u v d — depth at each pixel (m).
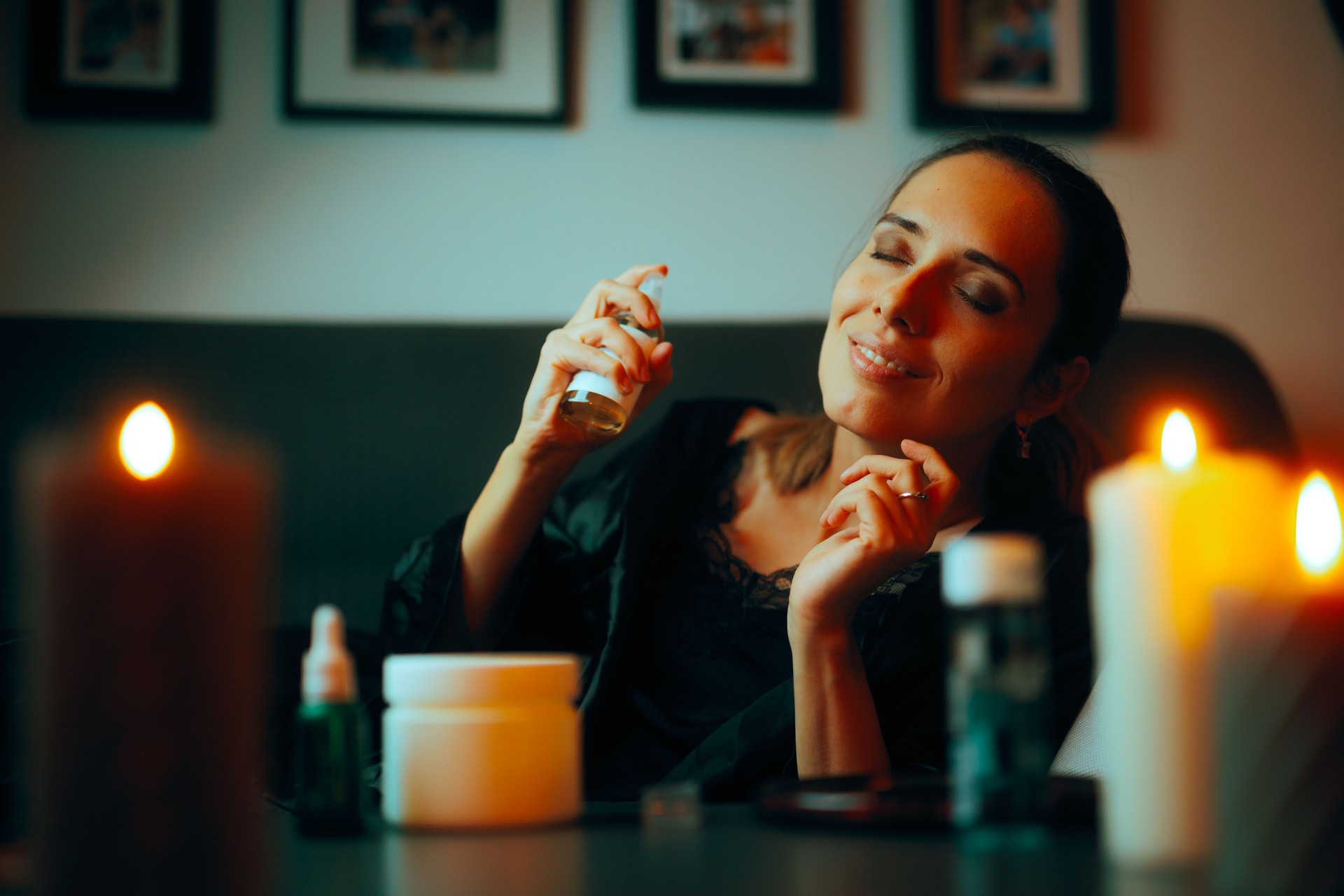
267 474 0.31
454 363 1.46
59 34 1.58
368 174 1.64
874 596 1.04
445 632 1.03
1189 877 0.36
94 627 0.29
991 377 1.01
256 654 0.30
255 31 1.63
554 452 1.00
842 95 1.71
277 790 0.87
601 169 1.67
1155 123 1.74
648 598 1.12
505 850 0.46
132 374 1.39
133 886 0.28
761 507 1.16
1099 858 0.41
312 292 1.62
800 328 1.53
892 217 1.04
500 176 1.66
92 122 1.59
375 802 0.80
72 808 0.28
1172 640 0.37
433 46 1.65
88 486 0.29
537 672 0.52
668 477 1.17
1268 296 1.74
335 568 1.37
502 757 0.51
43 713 0.29
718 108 1.67
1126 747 0.38
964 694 0.43
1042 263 1.02
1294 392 1.74
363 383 1.44
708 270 1.68
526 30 1.66
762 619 1.08
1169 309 1.73
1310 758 0.35
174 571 0.29
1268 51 1.75
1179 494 0.37
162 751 0.29
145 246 1.60
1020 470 1.15
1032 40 1.73
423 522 1.39
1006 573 0.41
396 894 0.38
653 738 1.04
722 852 0.44
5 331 1.39
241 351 1.44
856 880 0.38
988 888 0.36
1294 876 0.34
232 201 1.61
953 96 1.71
